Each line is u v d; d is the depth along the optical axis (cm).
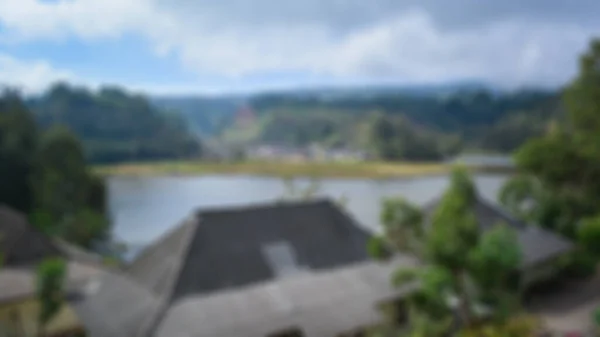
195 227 1886
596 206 3212
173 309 1611
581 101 3725
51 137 5847
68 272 2159
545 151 3250
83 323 1752
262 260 1877
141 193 9281
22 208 5506
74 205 5394
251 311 1655
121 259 3984
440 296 1742
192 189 9812
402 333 1783
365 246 2117
